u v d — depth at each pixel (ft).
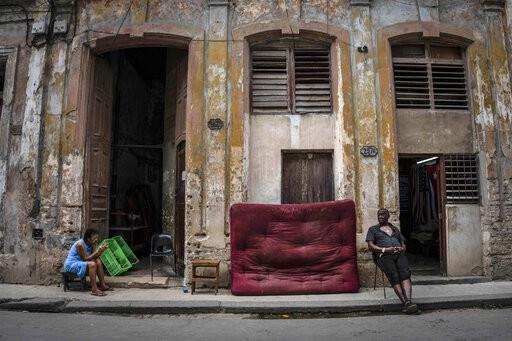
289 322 18.89
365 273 24.99
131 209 35.45
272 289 23.07
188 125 26.12
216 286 23.43
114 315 20.39
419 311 20.63
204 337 16.33
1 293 23.34
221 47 26.58
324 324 18.40
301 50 27.91
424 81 28.04
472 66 27.84
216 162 25.66
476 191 27.27
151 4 27.50
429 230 33.63
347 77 26.45
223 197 25.39
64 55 27.58
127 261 27.78
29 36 28.12
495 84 27.53
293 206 24.54
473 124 27.68
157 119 42.68
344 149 25.79
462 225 26.84
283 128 26.96
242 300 21.79
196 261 23.81
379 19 27.25
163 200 34.17
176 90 32.04
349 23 27.12
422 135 27.37
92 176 27.91
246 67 26.73
